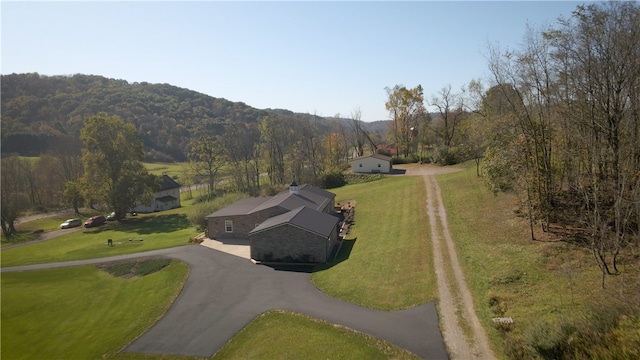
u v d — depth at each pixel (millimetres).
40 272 36562
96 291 30922
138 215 69062
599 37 23188
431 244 30078
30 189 77688
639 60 22250
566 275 20281
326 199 45812
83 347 21922
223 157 83625
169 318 23422
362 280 25375
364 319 20234
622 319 13391
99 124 61594
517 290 20547
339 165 81500
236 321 22125
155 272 32875
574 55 24594
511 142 29625
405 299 21797
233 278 29125
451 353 16344
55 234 59656
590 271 20359
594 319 14094
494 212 35000
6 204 58906
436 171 65500
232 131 107062
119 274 34000
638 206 18328
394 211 42750
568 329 14094
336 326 19781
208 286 27938
